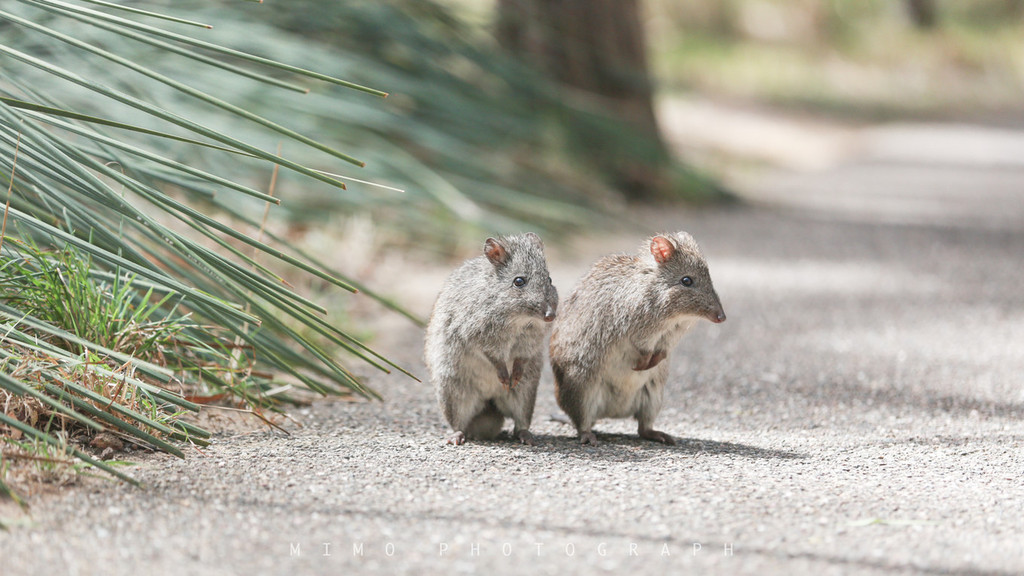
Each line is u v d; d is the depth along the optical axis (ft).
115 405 26.02
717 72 183.93
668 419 33.30
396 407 33.71
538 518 22.81
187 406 27.73
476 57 65.92
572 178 72.33
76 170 27.84
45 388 26.58
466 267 30.19
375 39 61.31
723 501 24.06
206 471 25.43
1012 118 177.58
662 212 78.69
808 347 43.19
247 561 20.15
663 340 30.32
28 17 37.81
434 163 62.08
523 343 29.58
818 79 192.03
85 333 29.07
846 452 28.91
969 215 82.12
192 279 33.96
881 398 35.60
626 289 29.45
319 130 53.57
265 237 46.88
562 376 30.35
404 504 23.61
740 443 30.09
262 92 50.80
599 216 69.05
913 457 28.40
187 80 45.80
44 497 22.67
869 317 48.55
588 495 24.45
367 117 55.21
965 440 30.27
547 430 31.96
